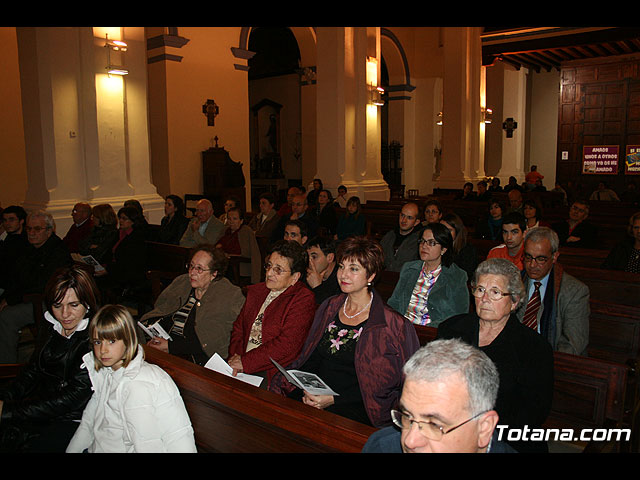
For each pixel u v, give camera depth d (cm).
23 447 280
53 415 275
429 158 2156
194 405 241
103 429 234
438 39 2081
